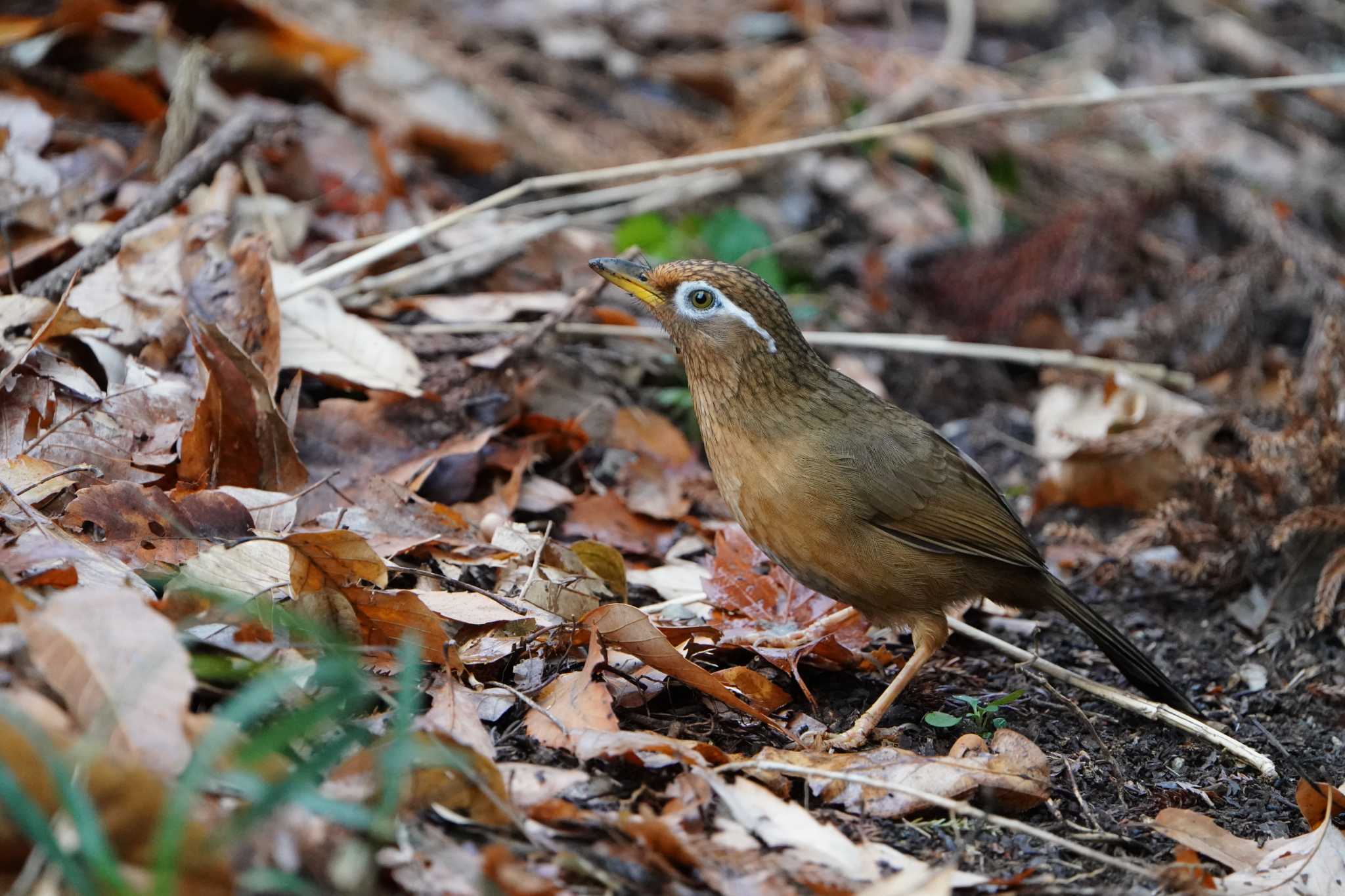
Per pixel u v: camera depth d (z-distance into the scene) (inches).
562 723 291.3
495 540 378.9
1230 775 353.7
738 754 310.8
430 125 625.0
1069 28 881.5
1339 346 475.2
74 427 352.8
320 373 420.2
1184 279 634.2
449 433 430.6
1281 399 485.7
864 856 273.0
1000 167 722.2
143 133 546.9
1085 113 757.3
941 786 303.1
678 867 257.6
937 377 603.2
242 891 217.6
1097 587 472.4
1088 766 346.6
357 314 472.7
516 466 433.1
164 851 197.0
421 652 300.5
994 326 629.6
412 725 273.1
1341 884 292.8
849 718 357.7
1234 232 701.3
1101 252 644.7
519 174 652.7
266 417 367.9
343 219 532.1
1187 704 382.9
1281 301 633.0
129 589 253.8
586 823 260.8
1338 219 708.7
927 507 359.9
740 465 366.0
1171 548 492.1
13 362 357.7
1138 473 502.6
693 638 355.3
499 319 489.4
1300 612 443.2
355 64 629.6
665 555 434.6
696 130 689.6
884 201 687.7
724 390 364.2
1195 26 887.1
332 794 244.2
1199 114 777.6
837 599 376.2
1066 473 507.2
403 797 250.2
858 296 636.7
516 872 234.7
